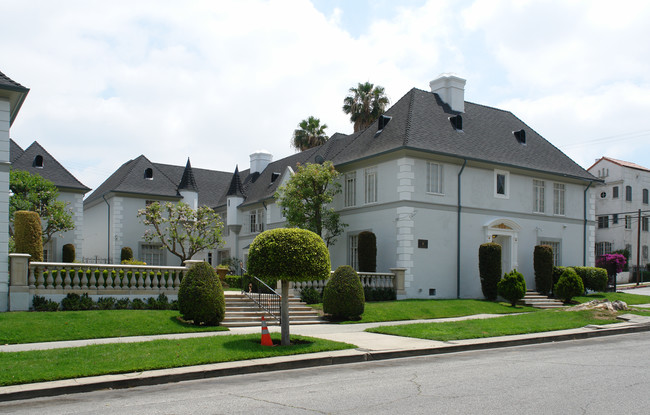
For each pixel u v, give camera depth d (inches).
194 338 534.3
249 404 317.4
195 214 1315.2
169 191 1549.0
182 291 658.8
